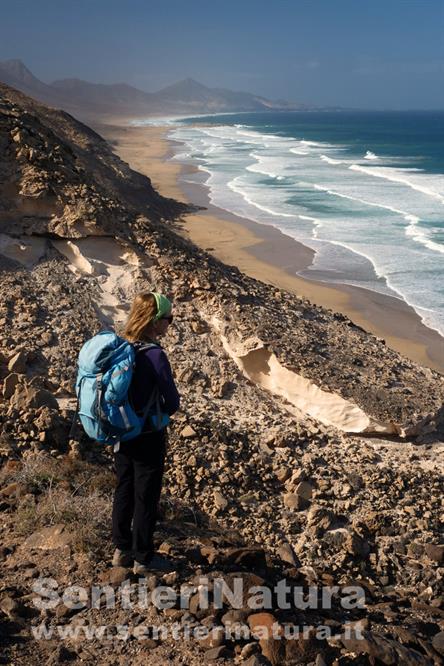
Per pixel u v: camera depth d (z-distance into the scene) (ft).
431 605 21.09
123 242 37.35
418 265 88.94
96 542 16.96
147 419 14.83
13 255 35.27
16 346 29.96
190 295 36.91
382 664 13.98
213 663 13.21
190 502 23.97
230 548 19.29
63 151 45.57
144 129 528.63
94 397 14.33
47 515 18.03
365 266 88.74
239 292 38.11
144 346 14.83
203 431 27.40
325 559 22.68
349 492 26.16
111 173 122.21
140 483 15.39
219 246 100.17
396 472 28.02
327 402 31.68
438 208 133.08
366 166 229.86
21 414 24.34
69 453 22.97
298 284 81.25
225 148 307.17
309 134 481.46
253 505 24.73
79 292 34.58
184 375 32.24
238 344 33.99
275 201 141.18
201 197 147.23
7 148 38.73
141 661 13.23
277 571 18.75
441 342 64.34
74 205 37.09
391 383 33.63
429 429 31.60
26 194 36.50
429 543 24.32
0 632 13.58
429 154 296.92
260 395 32.78
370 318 70.33
